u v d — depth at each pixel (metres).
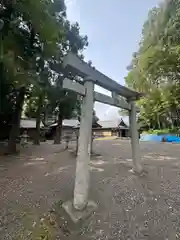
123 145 11.79
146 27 9.92
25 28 5.93
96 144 12.80
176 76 10.61
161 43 9.16
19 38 5.32
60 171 4.68
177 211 2.38
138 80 11.80
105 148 9.91
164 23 8.76
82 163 2.59
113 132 27.39
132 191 3.13
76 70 2.64
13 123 8.35
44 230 2.01
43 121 19.58
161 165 5.18
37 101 10.98
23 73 5.29
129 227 2.06
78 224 2.13
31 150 9.38
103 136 27.75
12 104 8.24
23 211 2.44
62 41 7.34
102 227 2.07
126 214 2.35
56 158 6.81
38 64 6.78
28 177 4.13
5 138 11.91
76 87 2.64
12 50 4.77
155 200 2.74
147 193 3.03
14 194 3.06
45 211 2.44
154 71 10.41
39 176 4.21
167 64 9.54
